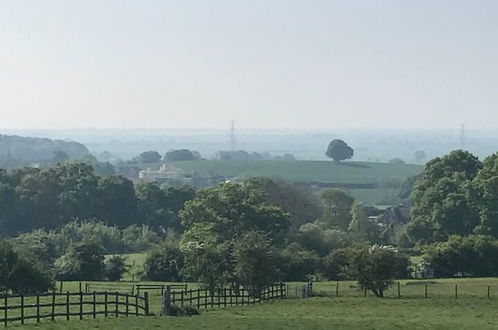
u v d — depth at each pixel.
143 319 48.31
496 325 50.09
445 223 132.00
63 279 99.06
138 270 101.06
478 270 104.06
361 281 76.75
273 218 114.75
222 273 75.31
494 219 127.56
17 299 65.69
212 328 45.31
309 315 56.19
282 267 95.94
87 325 44.31
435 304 66.81
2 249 74.38
